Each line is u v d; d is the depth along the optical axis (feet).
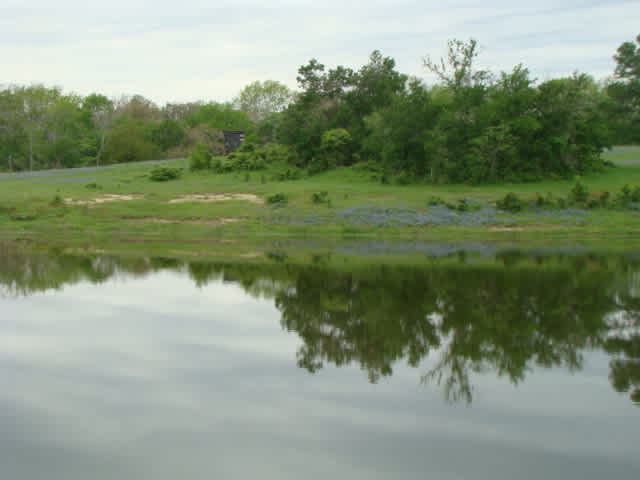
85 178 177.99
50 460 17.92
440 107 165.68
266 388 24.39
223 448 18.76
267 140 272.72
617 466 17.51
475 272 58.65
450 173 154.61
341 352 29.89
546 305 41.68
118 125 309.63
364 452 18.47
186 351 29.76
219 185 156.04
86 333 33.37
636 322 36.40
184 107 393.09
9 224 120.47
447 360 28.53
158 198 139.85
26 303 42.34
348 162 192.95
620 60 194.18
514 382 25.23
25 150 297.53
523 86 160.56
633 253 76.59
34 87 300.81
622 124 182.60
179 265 65.05
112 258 72.08
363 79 200.03
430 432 20.06
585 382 25.21
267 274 57.77
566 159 155.02
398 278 54.75
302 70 202.49
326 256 74.90
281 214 121.80
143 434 19.80
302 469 17.30
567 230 106.32
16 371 26.45
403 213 118.93
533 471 17.20
